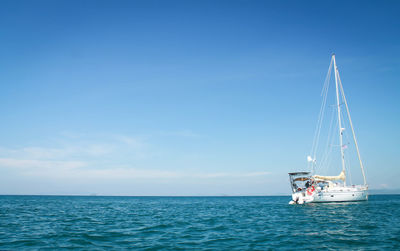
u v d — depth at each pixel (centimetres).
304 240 1661
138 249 1443
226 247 1486
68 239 1703
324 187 4375
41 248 1459
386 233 1873
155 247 1490
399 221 2469
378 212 3288
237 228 2191
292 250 1405
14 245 1529
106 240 1688
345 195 4241
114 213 3775
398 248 1435
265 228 2170
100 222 2617
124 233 1953
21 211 3997
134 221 2712
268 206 5359
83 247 1485
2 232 1962
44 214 3500
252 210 4212
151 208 5066
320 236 1784
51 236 1803
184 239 1723
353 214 3088
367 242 1585
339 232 1930
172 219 2911
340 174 4384
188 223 2538
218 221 2695
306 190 4338
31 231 2016
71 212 3919
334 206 4047
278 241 1638
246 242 1619
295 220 2664
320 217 2844
